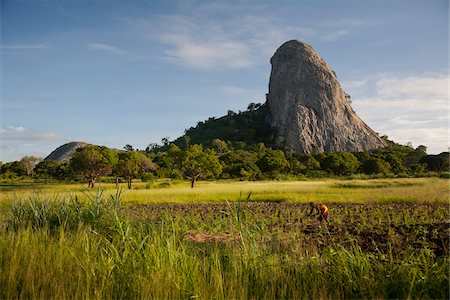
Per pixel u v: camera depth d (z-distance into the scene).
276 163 75.38
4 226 9.24
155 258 5.73
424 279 5.29
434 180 39.78
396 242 8.12
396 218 13.94
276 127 176.88
